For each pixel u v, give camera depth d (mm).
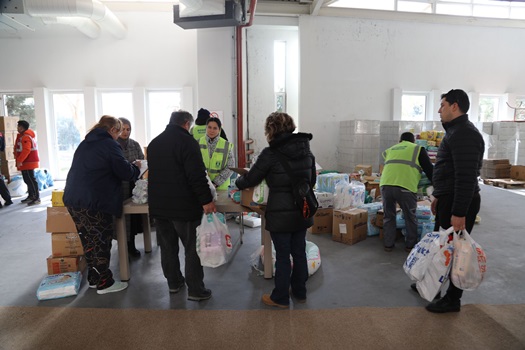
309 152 2395
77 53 7512
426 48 7590
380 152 7203
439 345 2014
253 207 2562
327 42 7203
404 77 7559
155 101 7812
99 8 5781
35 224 4734
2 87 7555
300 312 2393
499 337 2082
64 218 2955
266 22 7074
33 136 5965
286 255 2402
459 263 2172
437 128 6789
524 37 7949
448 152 2213
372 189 5102
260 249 3223
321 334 2133
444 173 2252
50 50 7492
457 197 2084
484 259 2195
